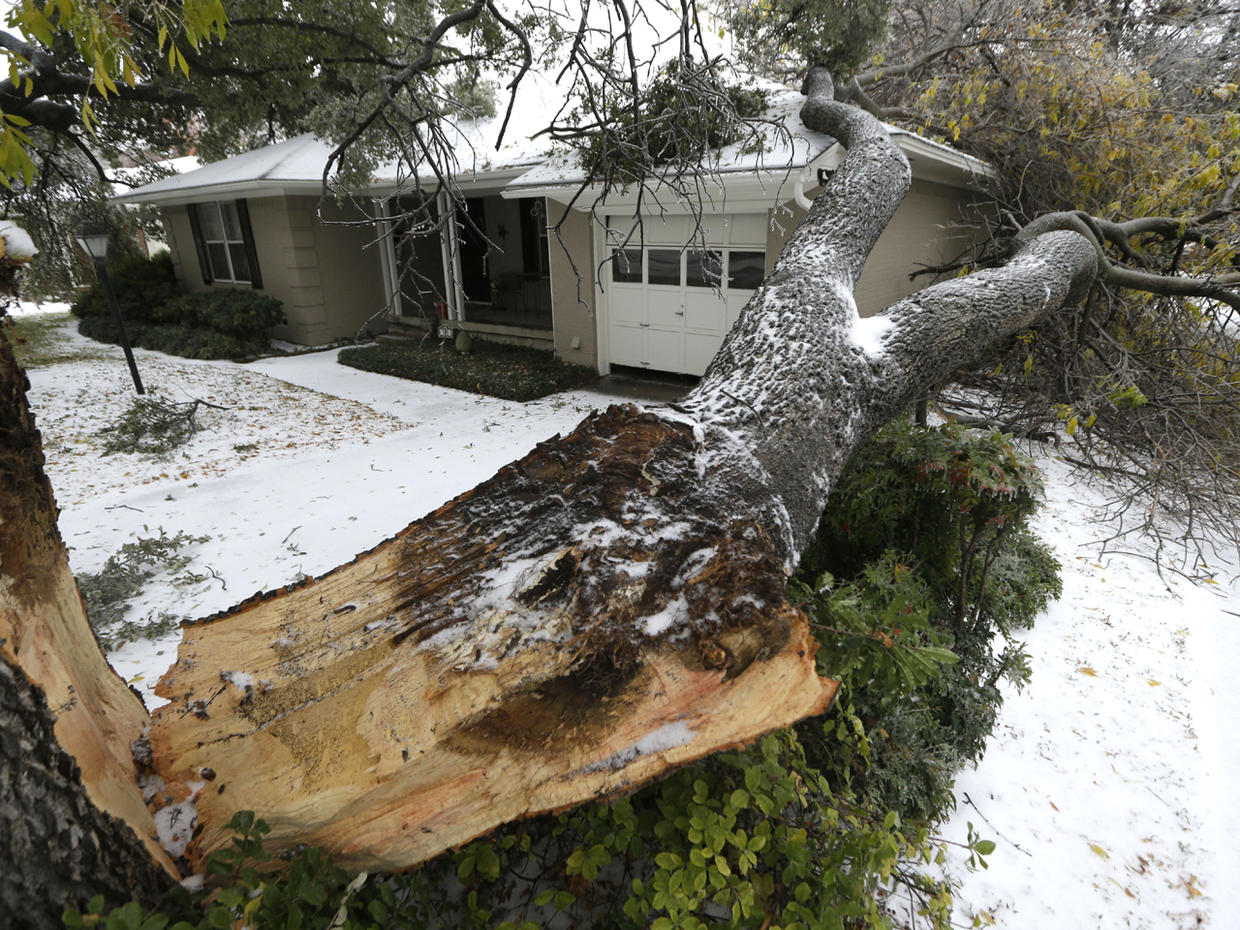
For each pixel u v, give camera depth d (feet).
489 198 46.42
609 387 30.27
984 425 23.11
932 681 8.71
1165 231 22.79
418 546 7.12
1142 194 23.58
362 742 5.54
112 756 5.37
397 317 43.98
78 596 5.79
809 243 12.98
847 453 9.37
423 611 6.40
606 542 6.41
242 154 46.32
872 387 9.95
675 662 5.76
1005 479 9.07
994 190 30.37
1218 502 17.25
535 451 7.67
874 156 16.02
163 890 4.98
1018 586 12.14
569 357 33.01
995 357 24.29
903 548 10.48
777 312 10.30
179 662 6.68
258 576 13.96
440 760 5.37
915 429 10.71
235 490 18.58
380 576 6.98
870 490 9.91
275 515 16.96
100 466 20.24
